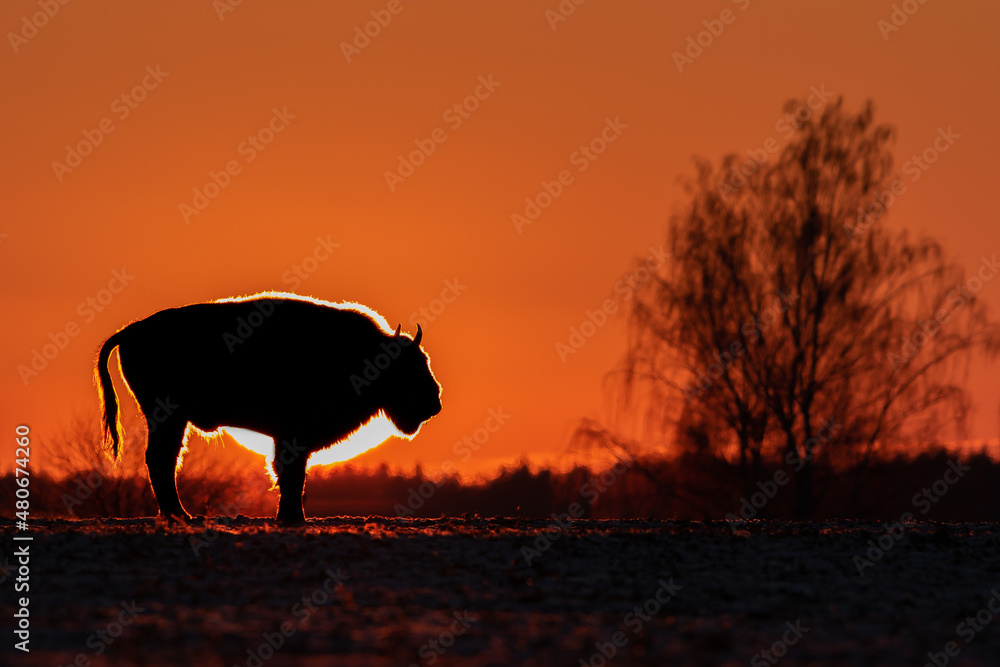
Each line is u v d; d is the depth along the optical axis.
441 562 49.59
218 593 42.59
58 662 32.72
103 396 62.38
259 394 61.75
